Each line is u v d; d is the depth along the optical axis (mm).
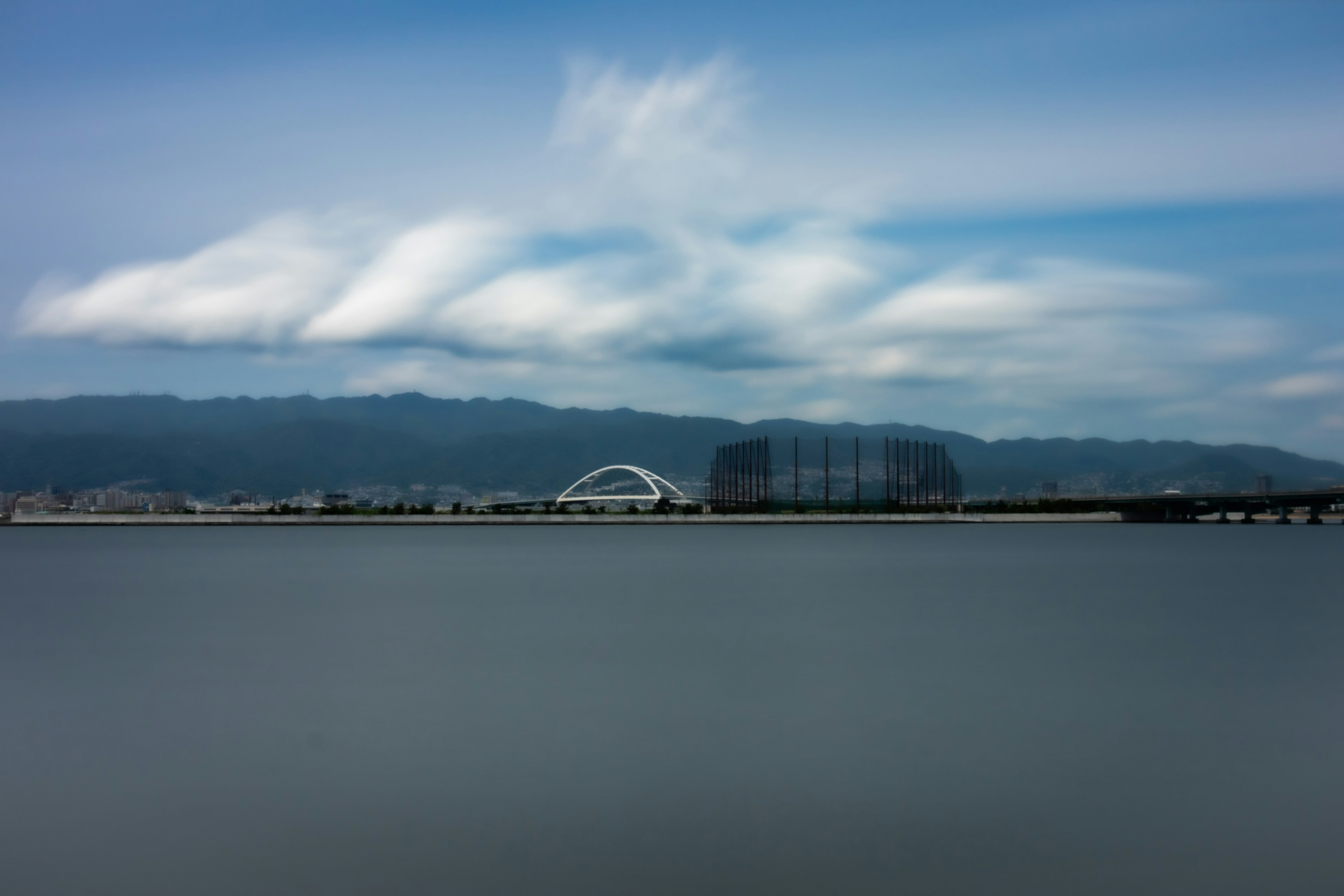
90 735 30953
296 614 67938
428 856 20844
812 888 19281
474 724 32250
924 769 26656
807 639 53406
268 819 22984
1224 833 22016
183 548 178250
